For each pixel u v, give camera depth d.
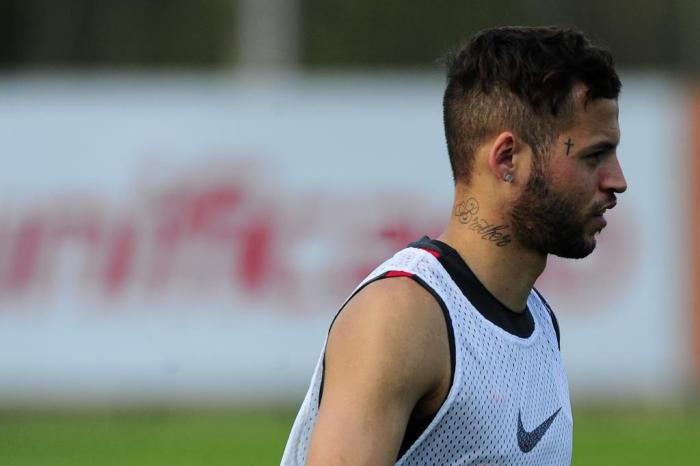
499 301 9.50
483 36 9.59
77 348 41.59
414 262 9.23
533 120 9.31
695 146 41.41
